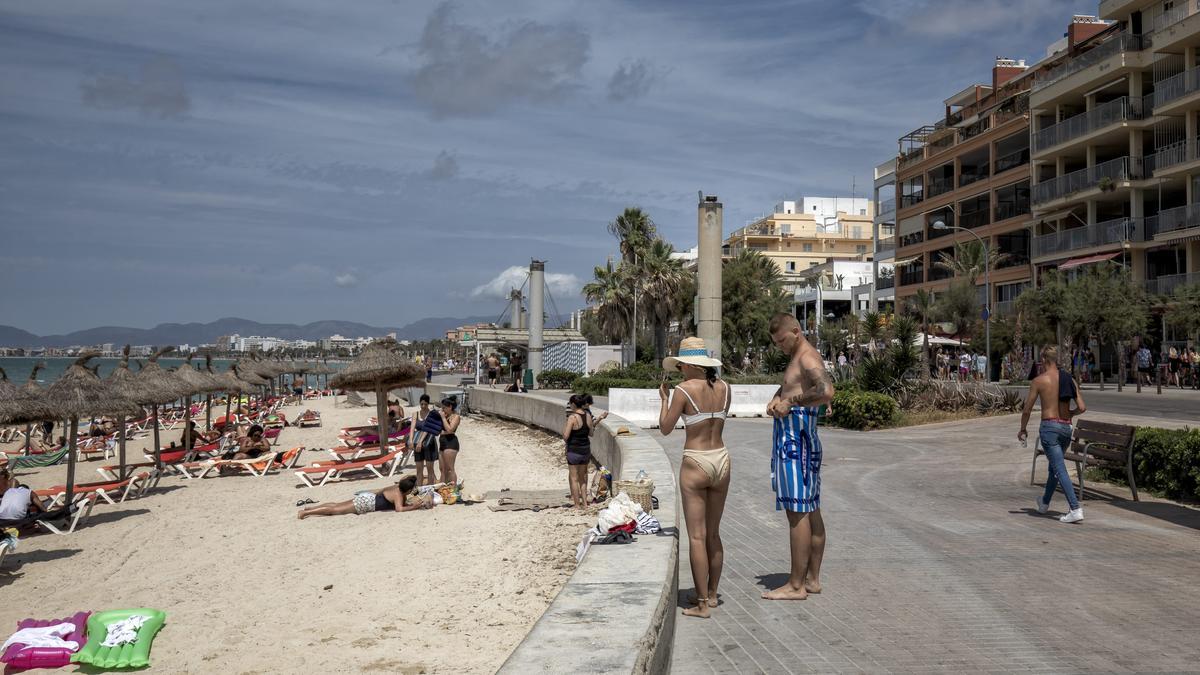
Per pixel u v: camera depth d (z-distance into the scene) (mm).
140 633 6727
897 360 23906
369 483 16344
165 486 16719
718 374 5340
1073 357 35469
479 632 6766
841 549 7281
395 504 12594
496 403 30078
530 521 11172
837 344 58719
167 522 12820
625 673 2803
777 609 5504
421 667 6023
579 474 11820
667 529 5844
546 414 23906
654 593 3947
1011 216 50438
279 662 6273
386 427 20062
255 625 7254
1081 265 40562
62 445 25172
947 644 4785
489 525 11078
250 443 20000
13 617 8078
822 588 6012
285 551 10359
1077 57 44094
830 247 107188
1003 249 51500
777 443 5781
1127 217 41531
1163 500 9664
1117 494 10070
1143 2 40469
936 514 8977
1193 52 37312
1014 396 21625
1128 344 36594
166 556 10469
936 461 13492
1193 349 33125
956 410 21688
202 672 6148
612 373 37125
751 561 6953
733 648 4734
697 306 27500
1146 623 5137
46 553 10953
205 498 15070
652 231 52688
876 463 13328
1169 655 4566
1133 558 6867
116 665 6289
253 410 38500
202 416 39125
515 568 8734
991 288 51250
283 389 54938
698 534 5305
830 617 5312
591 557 4836
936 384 22734
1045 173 47531
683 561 6926
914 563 6746
